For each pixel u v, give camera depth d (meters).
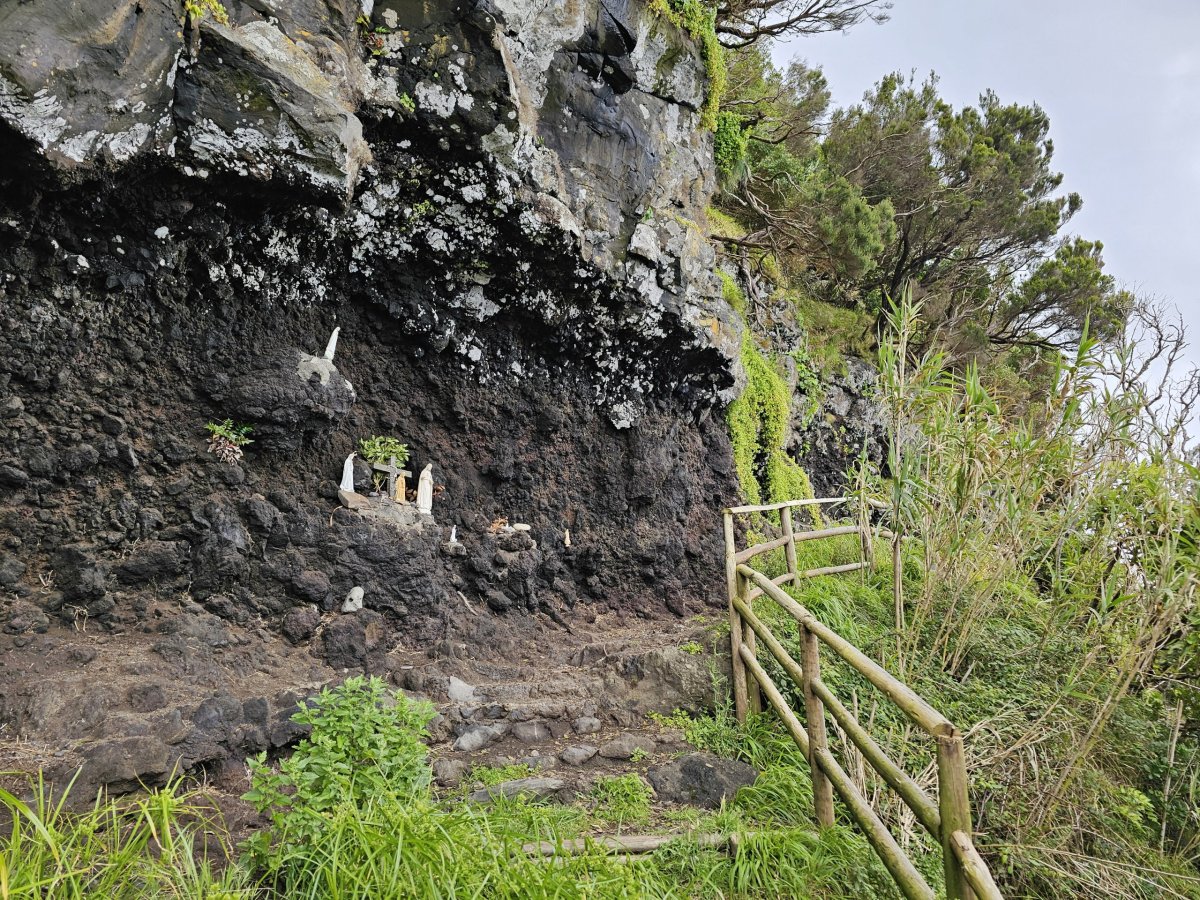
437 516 5.42
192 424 4.07
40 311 3.50
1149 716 4.55
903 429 4.91
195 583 3.88
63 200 3.37
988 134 15.65
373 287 5.00
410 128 4.49
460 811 2.90
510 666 4.86
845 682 4.36
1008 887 3.46
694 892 2.86
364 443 5.05
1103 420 4.47
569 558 6.06
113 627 3.54
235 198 3.92
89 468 3.65
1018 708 4.31
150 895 2.15
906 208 13.21
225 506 4.04
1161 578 3.79
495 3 4.81
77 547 3.52
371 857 2.28
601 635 5.84
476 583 5.30
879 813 3.53
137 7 3.23
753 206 10.18
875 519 7.51
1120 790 3.94
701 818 3.47
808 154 12.84
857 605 5.45
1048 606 5.28
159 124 3.44
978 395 4.56
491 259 5.16
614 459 6.55
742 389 8.05
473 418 5.64
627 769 4.00
